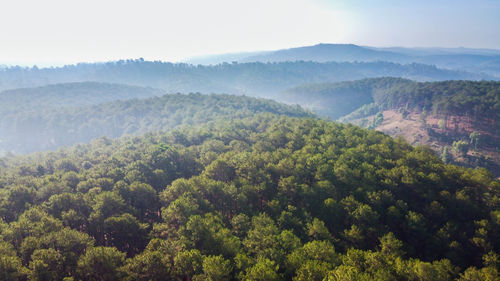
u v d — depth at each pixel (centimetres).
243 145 12762
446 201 7944
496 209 7675
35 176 11431
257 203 8250
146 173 10106
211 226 6369
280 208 7556
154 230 7238
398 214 7388
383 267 5091
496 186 8212
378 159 9931
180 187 8119
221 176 9475
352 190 8356
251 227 6719
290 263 5172
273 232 6253
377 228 7019
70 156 14612
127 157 12412
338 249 6600
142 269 5091
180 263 5147
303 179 9069
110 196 7719
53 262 5294
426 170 9344
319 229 6531
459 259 6431
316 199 8012
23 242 5844
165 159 11269
